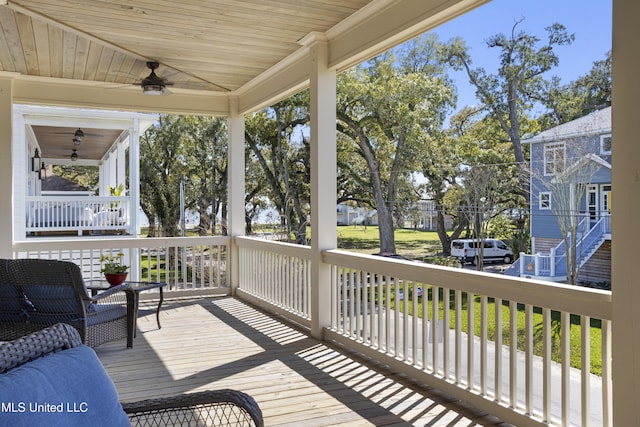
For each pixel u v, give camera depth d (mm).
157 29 4574
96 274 9086
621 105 2305
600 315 2441
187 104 7066
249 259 7082
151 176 17438
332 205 4953
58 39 4812
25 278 3787
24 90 6176
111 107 6637
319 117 4848
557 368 4293
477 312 5371
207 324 5648
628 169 2277
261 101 6438
